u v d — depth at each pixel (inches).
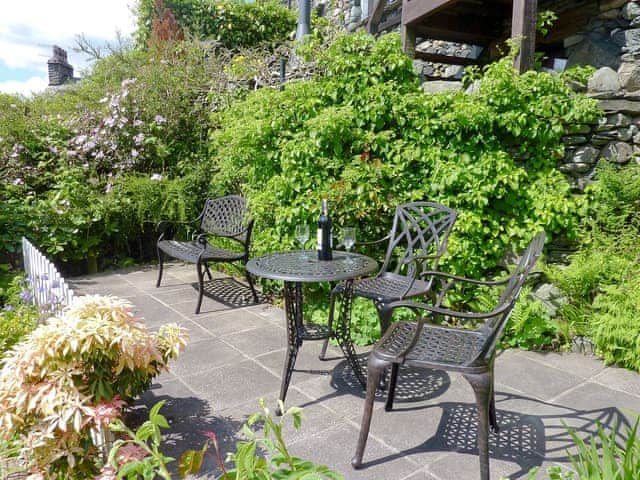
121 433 75.9
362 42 154.3
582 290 124.8
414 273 116.3
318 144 146.6
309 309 149.0
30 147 228.1
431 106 143.8
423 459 79.2
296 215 149.6
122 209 216.5
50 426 63.4
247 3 382.0
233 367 115.8
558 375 110.4
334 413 94.5
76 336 69.0
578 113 133.1
